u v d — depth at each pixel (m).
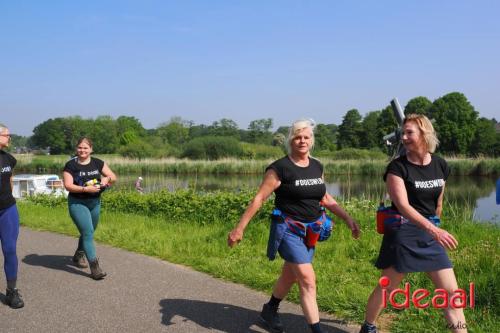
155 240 7.78
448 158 37.62
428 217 3.65
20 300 4.82
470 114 60.62
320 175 4.00
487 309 4.42
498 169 34.09
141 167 41.69
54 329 4.25
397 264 3.61
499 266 5.50
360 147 75.56
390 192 3.61
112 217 10.48
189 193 11.02
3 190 4.89
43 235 8.84
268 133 93.75
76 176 5.88
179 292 5.25
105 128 107.56
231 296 5.12
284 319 4.45
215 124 104.00
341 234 7.74
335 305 4.60
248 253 6.91
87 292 5.27
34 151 116.00
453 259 6.00
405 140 3.62
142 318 4.50
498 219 12.12
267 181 3.87
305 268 3.79
